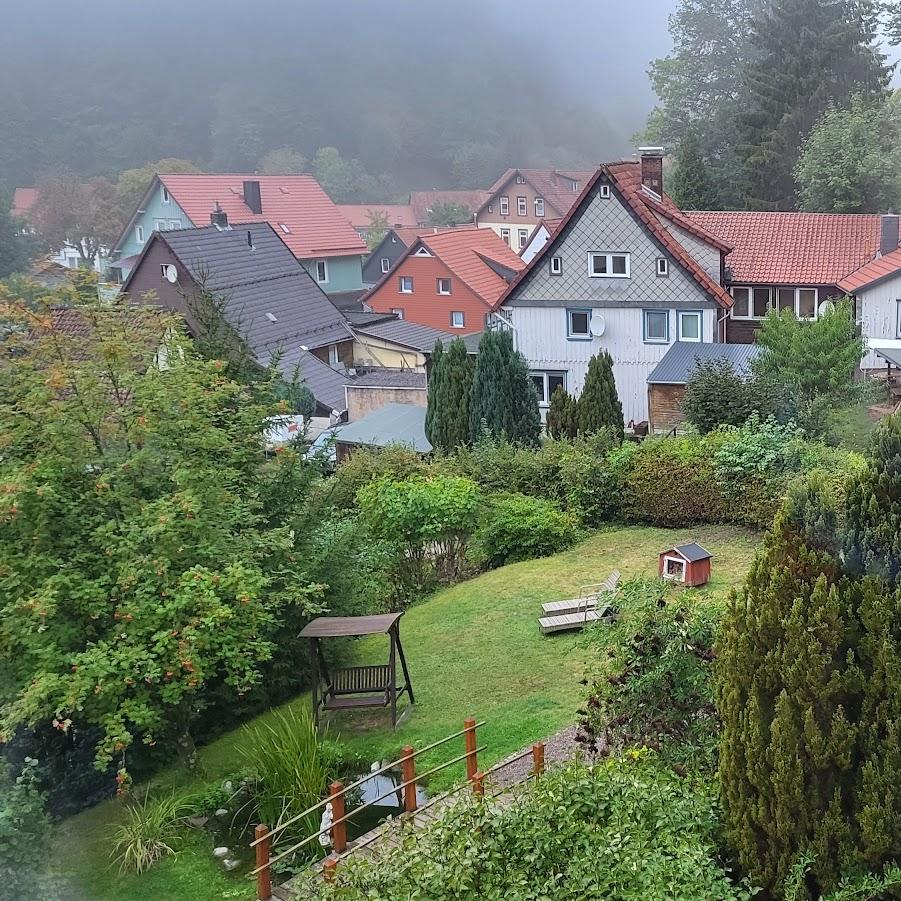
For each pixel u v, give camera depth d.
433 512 18.25
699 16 59.84
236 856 10.41
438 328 54.00
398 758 11.77
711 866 6.80
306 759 11.26
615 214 31.11
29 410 11.65
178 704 11.68
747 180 51.09
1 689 11.02
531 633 15.01
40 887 9.26
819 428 20.69
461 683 13.62
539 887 6.89
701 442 20.02
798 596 6.95
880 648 6.65
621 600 10.10
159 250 40.03
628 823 7.23
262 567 13.27
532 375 33.56
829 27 50.03
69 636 10.92
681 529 19.59
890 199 43.31
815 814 6.77
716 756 8.40
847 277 33.59
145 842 10.54
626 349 32.12
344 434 28.14
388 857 7.74
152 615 10.75
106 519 11.64
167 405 12.29
